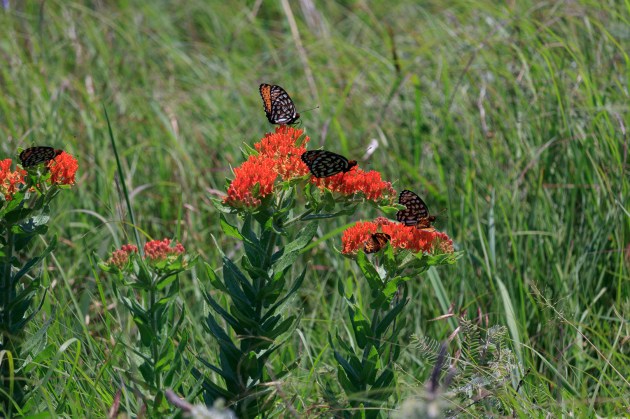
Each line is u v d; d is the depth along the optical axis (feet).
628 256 17.33
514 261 18.16
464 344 14.38
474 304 17.12
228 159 22.99
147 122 24.52
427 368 15.11
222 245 20.21
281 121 12.01
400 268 11.62
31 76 25.02
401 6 32.68
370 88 25.55
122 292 17.31
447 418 11.50
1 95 23.03
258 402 11.85
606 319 16.48
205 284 17.31
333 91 25.75
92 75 27.35
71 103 24.59
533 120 20.86
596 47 22.50
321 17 32.42
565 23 23.71
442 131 22.82
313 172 11.04
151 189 22.43
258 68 29.19
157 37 31.78
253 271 11.40
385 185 11.48
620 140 19.56
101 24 31.01
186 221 21.04
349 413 11.91
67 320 14.75
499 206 19.01
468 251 17.67
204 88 26.37
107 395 12.71
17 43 27.81
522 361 14.57
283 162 11.16
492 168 20.33
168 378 11.55
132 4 36.19
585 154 18.80
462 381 12.30
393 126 23.27
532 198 19.61
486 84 22.50
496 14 24.99
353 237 11.75
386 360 12.73
